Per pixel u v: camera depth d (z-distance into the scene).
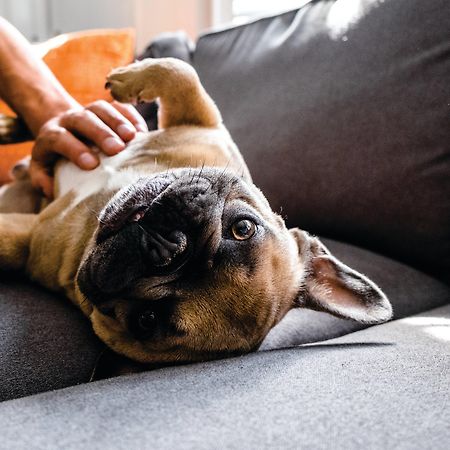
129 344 0.42
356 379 0.31
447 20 0.56
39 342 0.38
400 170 0.57
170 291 0.40
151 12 1.10
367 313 0.45
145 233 0.38
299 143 0.64
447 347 0.37
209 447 0.24
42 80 0.62
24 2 1.27
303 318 0.49
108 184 0.50
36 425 0.26
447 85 0.55
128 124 0.55
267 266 0.44
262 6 1.06
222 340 0.42
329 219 0.63
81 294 0.42
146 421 0.26
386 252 0.61
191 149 0.52
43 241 0.49
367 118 0.59
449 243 0.57
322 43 0.65
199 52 0.82
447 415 0.27
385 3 0.61
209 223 0.40
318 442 0.24
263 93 0.69
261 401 0.28
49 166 0.58
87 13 1.24
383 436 0.25
